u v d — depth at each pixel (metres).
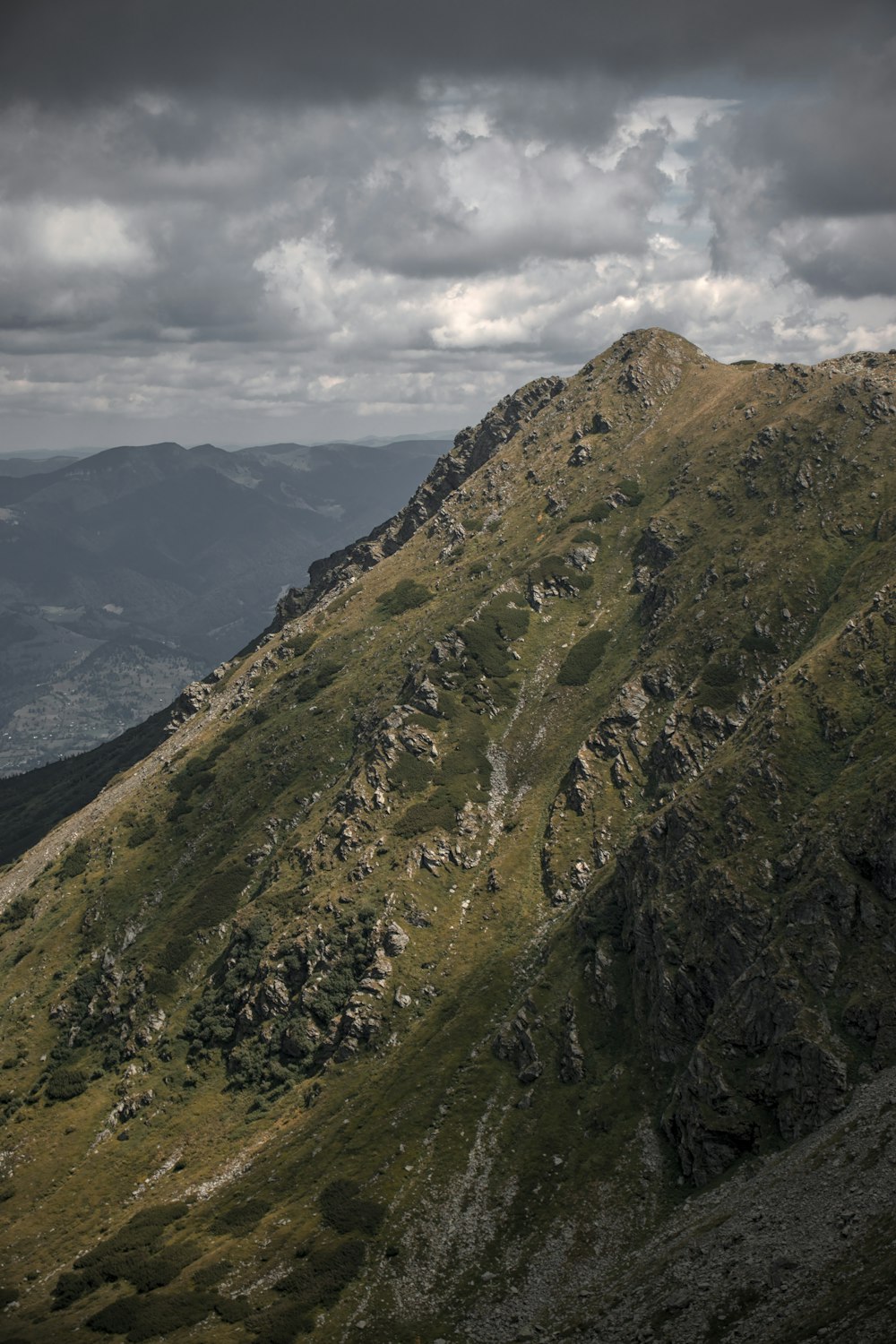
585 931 169.25
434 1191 135.12
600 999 155.12
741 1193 107.44
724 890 145.88
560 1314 103.31
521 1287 114.31
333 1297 120.81
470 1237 125.44
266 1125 168.00
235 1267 132.38
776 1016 123.94
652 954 152.00
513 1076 152.38
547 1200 127.19
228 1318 121.25
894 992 117.38
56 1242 156.62
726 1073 124.31
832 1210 89.94
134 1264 140.75
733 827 156.50
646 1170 124.94
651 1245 109.38
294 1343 113.88
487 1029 163.75
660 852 164.50
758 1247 91.06
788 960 128.12
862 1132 101.12
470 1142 142.25
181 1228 147.62
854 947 125.62
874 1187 89.12
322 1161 149.62
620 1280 103.00
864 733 158.62
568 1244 118.44
